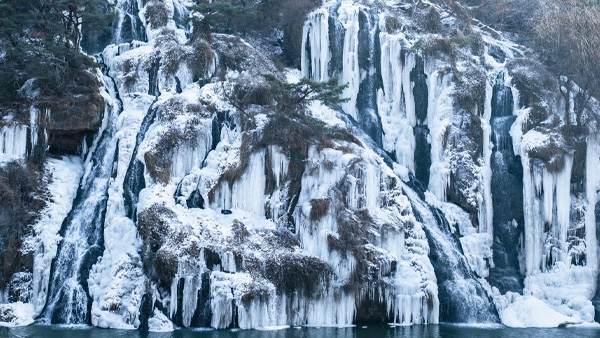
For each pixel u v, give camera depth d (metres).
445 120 43.78
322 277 33.66
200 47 44.50
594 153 43.31
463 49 49.38
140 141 39.00
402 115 46.12
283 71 48.38
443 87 45.31
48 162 39.28
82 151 41.00
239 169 37.19
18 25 43.06
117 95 43.25
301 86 40.31
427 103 45.81
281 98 40.56
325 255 34.78
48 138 39.62
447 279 37.56
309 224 35.47
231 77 42.62
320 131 39.41
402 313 34.94
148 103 41.84
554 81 45.66
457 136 43.41
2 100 39.59
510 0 60.00
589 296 39.94
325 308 33.78
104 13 45.81
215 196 36.75
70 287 33.34
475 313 37.03
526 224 41.97
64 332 29.91
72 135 40.47
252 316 32.00
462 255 39.03
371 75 47.34
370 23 48.22
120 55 45.28
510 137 44.28
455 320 36.59
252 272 32.91
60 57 41.41
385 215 37.09
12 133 38.38
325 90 43.47
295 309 33.28
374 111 46.44
